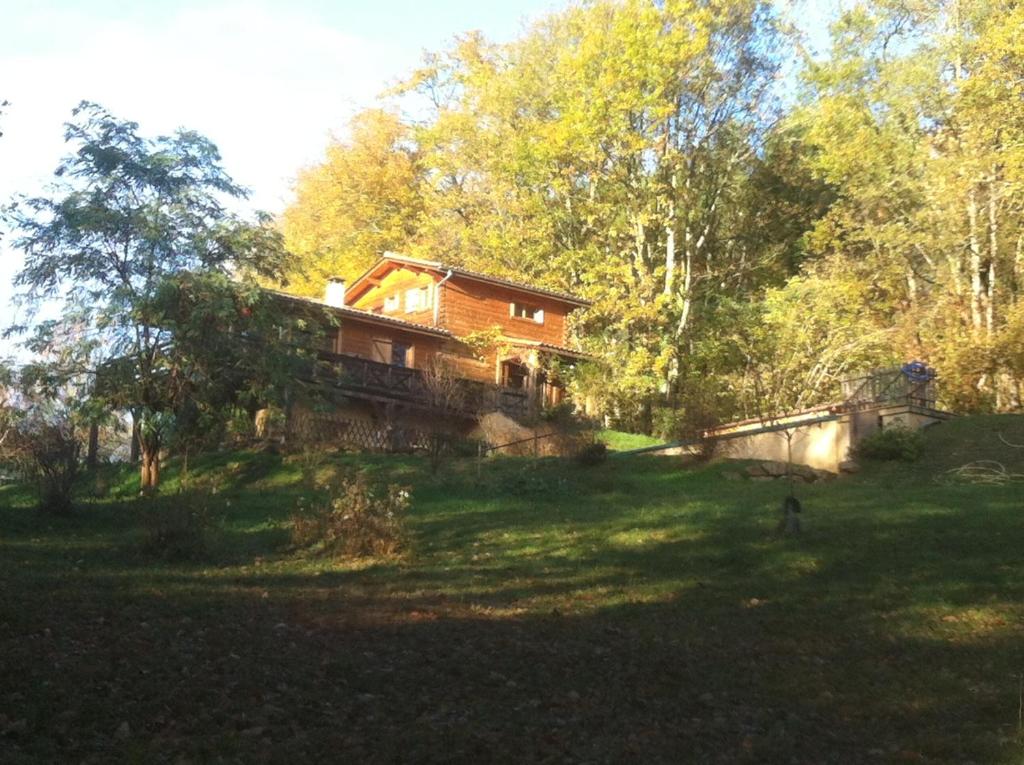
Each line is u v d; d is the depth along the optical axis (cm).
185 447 2414
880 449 2308
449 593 1259
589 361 3981
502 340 3838
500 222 4672
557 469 2339
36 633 928
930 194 3331
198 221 2339
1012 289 3291
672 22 3984
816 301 3534
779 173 4425
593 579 1344
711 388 3638
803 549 1434
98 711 722
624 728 782
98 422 2203
